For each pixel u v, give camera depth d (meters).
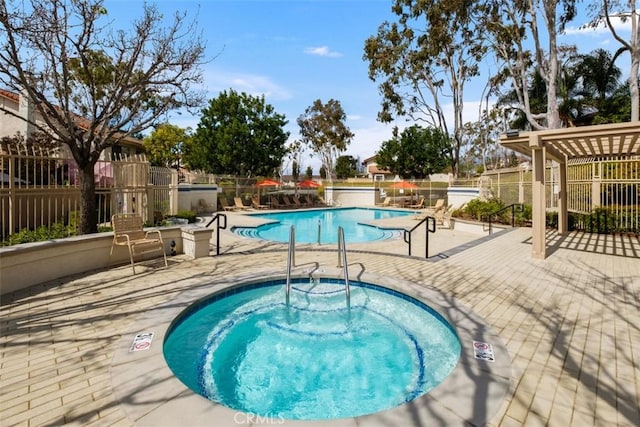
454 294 4.83
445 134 26.03
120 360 2.96
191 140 24.53
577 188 11.65
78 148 6.84
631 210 10.00
